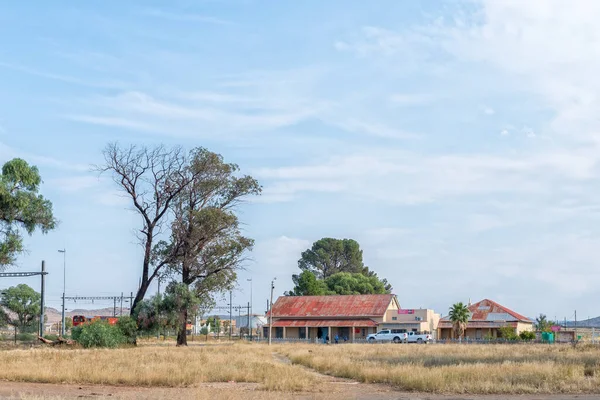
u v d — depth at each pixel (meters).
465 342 81.62
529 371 28.55
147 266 65.56
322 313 99.38
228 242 66.25
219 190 67.81
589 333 120.06
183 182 65.94
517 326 96.88
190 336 113.06
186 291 64.19
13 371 28.69
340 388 25.94
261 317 139.25
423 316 95.06
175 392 23.55
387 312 97.06
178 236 65.31
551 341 78.88
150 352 46.84
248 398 21.39
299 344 75.25
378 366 33.69
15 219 60.84
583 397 22.59
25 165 60.66
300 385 25.58
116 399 20.84
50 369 29.52
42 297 67.06
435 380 25.78
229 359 38.88
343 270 148.62
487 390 24.22
